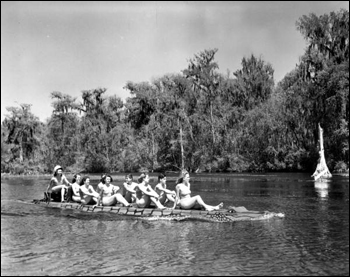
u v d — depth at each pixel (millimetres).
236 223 12836
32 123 75438
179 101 63219
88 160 69562
